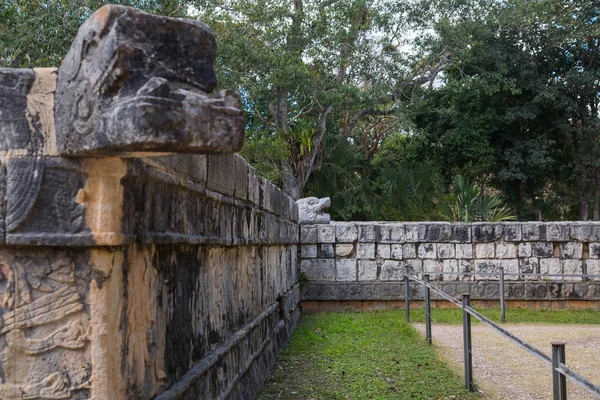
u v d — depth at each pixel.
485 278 12.65
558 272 12.59
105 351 2.67
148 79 2.29
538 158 22.56
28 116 2.68
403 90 24.14
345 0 20.78
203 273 4.31
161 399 3.12
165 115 2.18
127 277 2.89
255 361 6.22
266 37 18.30
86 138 2.40
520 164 23.47
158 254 3.33
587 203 24.39
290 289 10.35
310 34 20.70
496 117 22.97
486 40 22.97
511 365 7.39
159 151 2.34
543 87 22.34
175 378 3.55
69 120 2.51
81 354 2.67
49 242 2.63
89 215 2.67
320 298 12.57
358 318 11.31
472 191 17.56
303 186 21.59
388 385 6.39
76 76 2.47
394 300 12.66
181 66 2.38
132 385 2.92
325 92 20.27
